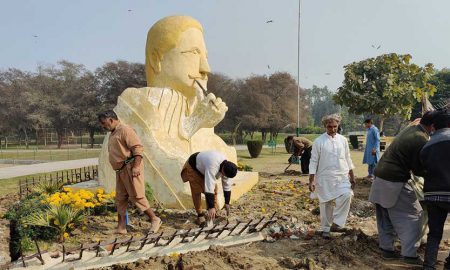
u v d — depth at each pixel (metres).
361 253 5.32
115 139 5.80
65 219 5.72
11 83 54.78
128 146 5.77
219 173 5.98
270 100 45.75
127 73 48.97
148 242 5.26
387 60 13.66
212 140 10.26
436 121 4.84
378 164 5.31
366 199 8.91
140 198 5.82
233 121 47.38
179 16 9.27
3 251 4.97
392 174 5.07
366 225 6.77
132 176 5.76
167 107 8.49
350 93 13.93
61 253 4.90
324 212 5.78
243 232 5.87
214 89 47.72
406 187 5.13
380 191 5.18
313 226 6.53
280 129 48.56
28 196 8.33
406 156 5.00
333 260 5.05
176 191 7.49
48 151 36.72
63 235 5.70
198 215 6.49
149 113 8.12
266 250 5.46
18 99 51.97
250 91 46.12
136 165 5.73
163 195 7.57
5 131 53.50
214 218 6.57
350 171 5.98
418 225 5.09
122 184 5.88
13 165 21.25
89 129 50.69
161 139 8.08
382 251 5.32
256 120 44.84
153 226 5.90
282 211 7.61
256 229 5.99
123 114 8.25
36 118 48.16
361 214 7.73
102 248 5.04
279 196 9.11
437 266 4.95
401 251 5.13
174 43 8.92
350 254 5.21
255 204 8.22
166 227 6.35
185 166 6.29
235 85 48.78
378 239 5.67
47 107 50.19
